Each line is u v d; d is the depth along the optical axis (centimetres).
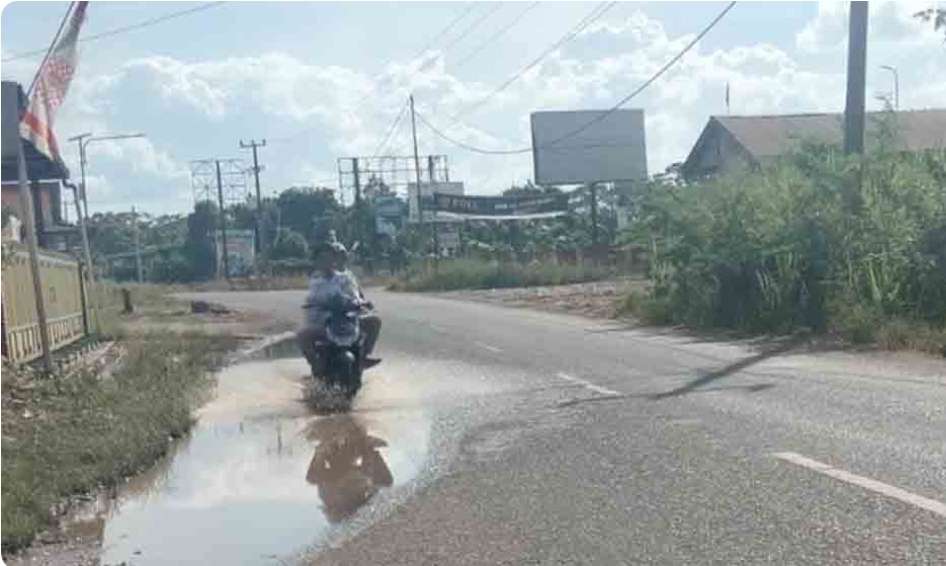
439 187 8038
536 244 6750
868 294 1852
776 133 4841
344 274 1405
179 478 945
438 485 849
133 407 1205
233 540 735
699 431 977
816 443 891
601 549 640
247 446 1080
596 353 1714
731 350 1659
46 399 1274
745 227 2095
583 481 816
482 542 675
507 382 1429
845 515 673
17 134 1462
